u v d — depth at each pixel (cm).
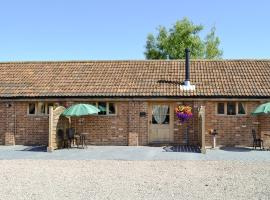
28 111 2422
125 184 1195
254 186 1170
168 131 2375
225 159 1786
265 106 2098
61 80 2519
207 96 2286
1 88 2473
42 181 1245
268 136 2280
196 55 5625
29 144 2409
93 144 2377
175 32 5750
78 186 1163
